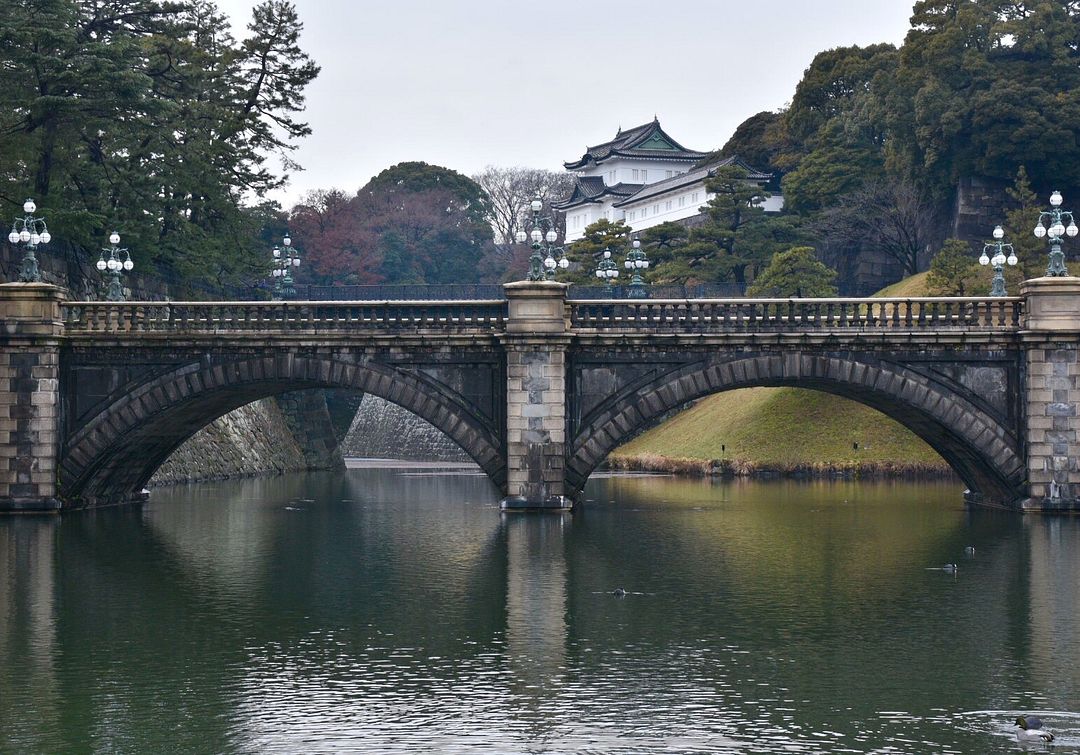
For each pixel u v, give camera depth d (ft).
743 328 233.55
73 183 331.57
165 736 102.22
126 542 203.82
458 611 146.92
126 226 320.70
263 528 228.84
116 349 235.61
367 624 140.15
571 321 236.02
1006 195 450.30
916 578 167.63
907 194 466.29
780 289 409.08
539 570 175.73
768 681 116.78
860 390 240.73
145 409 235.20
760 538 209.15
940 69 447.83
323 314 237.25
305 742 100.63
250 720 105.91
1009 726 103.96
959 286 390.21
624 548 196.54
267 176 411.13
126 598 155.12
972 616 143.33
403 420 558.15
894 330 231.50
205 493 314.96
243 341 233.96
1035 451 231.09
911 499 284.00
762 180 556.51
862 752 98.22
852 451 364.99
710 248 463.83
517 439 230.68
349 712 107.86
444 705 109.50
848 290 480.23
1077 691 113.91
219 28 439.63
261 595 157.28
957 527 221.05
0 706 109.81
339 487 348.79
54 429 232.94
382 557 189.06
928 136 447.01
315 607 149.59
